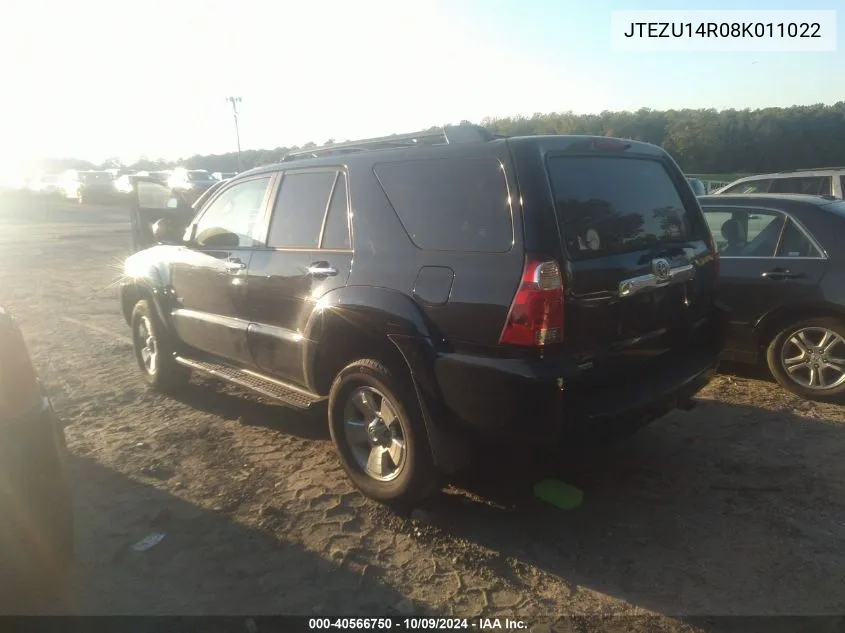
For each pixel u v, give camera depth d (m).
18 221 30.77
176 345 5.80
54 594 3.19
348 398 4.07
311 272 4.18
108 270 14.85
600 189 3.65
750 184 10.38
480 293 3.32
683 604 3.05
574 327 3.24
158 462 4.58
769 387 5.75
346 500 4.04
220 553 3.50
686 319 4.05
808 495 3.97
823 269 5.27
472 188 3.50
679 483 4.16
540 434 3.21
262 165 5.12
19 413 2.93
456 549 3.51
